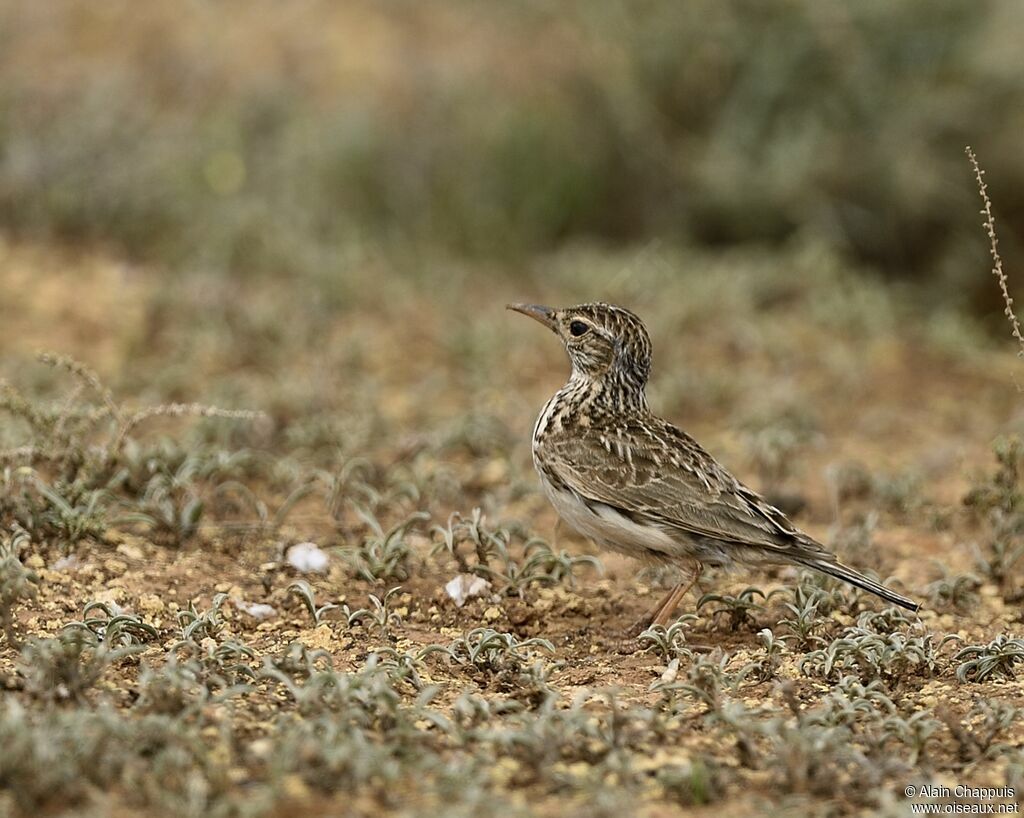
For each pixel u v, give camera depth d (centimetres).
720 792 710
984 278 1966
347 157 2031
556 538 1129
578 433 1009
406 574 1027
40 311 1573
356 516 1152
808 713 781
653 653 928
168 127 1950
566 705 820
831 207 1995
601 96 2098
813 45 1998
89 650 834
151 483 1099
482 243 2008
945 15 1981
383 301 1723
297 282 1720
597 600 1024
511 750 727
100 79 2017
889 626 963
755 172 1992
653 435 1009
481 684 854
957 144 1988
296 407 1395
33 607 926
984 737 775
